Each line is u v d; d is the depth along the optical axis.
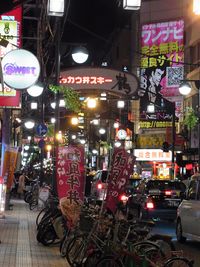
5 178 21.39
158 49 51.41
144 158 50.12
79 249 10.66
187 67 47.62
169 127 46.78
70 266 10.91
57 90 21.36
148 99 51.69
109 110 62.62
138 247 9.34
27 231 17.19
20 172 41.50
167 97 49.84
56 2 10.13
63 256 12.16
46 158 56.09
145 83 51.78
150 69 51.53
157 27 51.69
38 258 12.14
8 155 21.42
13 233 16.61
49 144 39.44
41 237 14.09
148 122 51.97
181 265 8.77
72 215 11.38
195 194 16.28
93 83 23.09
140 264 8.91
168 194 20.75
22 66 12.97
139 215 21.03
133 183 27.97
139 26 55.56
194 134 41.53
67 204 11.54
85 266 9.72
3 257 12.18
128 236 9.86
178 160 36.91
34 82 13.05
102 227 10.23
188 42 47.38
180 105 48.59
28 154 66.56
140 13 53.38
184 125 43.25
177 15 50.31
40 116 33.94
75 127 62.00
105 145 64.06
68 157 11.91
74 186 11.83
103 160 70.75
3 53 18.53
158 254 9.16
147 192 21.20
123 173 10.65
